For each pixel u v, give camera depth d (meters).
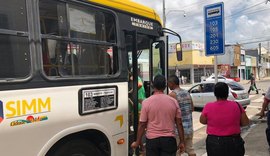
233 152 4.69
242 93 15.90
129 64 5.48
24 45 3.71
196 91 16.91
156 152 4.59
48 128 3.84
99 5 4.81
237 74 64.94
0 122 3.36
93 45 4.66
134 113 5.36
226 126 4.69
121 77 5.07
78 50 4.42
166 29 6.50
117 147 4.90
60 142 4.16
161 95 4.68
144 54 6.14
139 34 5.82
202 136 10.20
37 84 3.79
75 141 4.34
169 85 6.27
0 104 3.38
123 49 5.23
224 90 4.79
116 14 5.15
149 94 6.16
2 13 3.51
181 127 4.74
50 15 4.04
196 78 53.59
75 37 4.38
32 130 3.66
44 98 3.83
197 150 8.30
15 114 3.50
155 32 6.16
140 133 4.68
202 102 16.58
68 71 4.23
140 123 4.67
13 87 3.52
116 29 5.12
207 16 8.73
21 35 3.68
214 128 4.75
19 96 3.57
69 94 4.15
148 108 4.61
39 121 3.75
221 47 8.49
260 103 19.67
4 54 3.50
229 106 4.73
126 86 5.16
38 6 3.89
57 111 3.97
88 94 4.43
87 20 4.60
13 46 3.59
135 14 5.61
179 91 6.20
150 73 6.23
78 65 4.39
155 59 6.41
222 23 8.46
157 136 4.54
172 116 4.62
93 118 4.47
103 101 4.66
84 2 4.54
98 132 4.59
